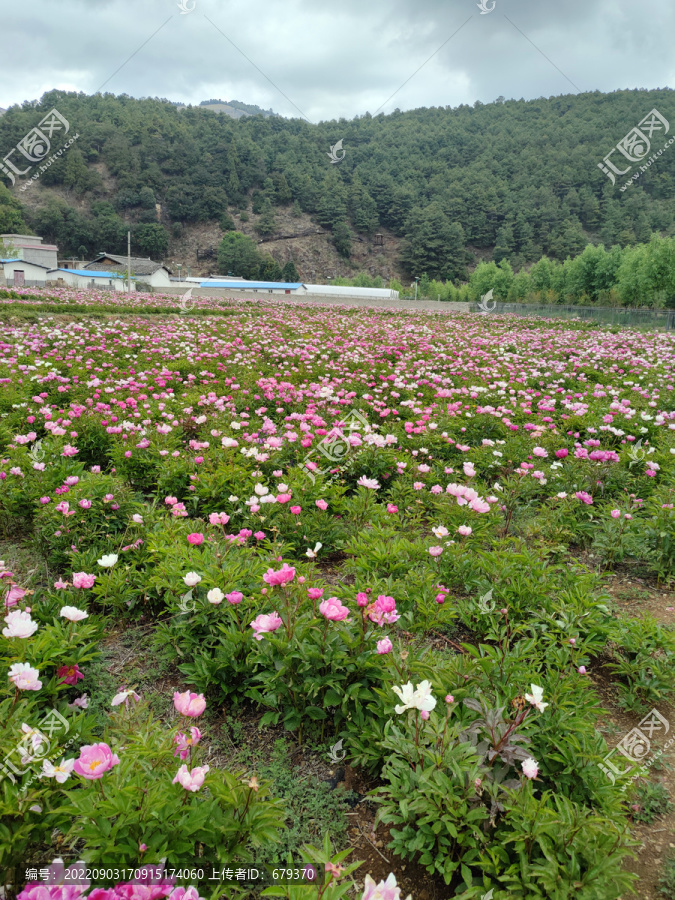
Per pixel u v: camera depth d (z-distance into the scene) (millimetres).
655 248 41188
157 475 5848
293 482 5188
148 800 1838
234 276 108188
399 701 2545
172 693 3170
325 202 124688
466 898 1810
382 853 2285
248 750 2766
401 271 117000
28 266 58000
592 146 108625
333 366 11883
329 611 2518
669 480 6043
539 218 103875
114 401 7773
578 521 5336
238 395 8938
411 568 4012
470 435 7922
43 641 2727
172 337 15500
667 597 4395
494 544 4379
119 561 4070
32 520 4910
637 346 18609
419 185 120125
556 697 2672
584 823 1956
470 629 3830
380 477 6137
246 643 3016
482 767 2152
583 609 3562
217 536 4457
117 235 108062
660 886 2145
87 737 2428
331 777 2652
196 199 126188
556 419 8766
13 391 8070
